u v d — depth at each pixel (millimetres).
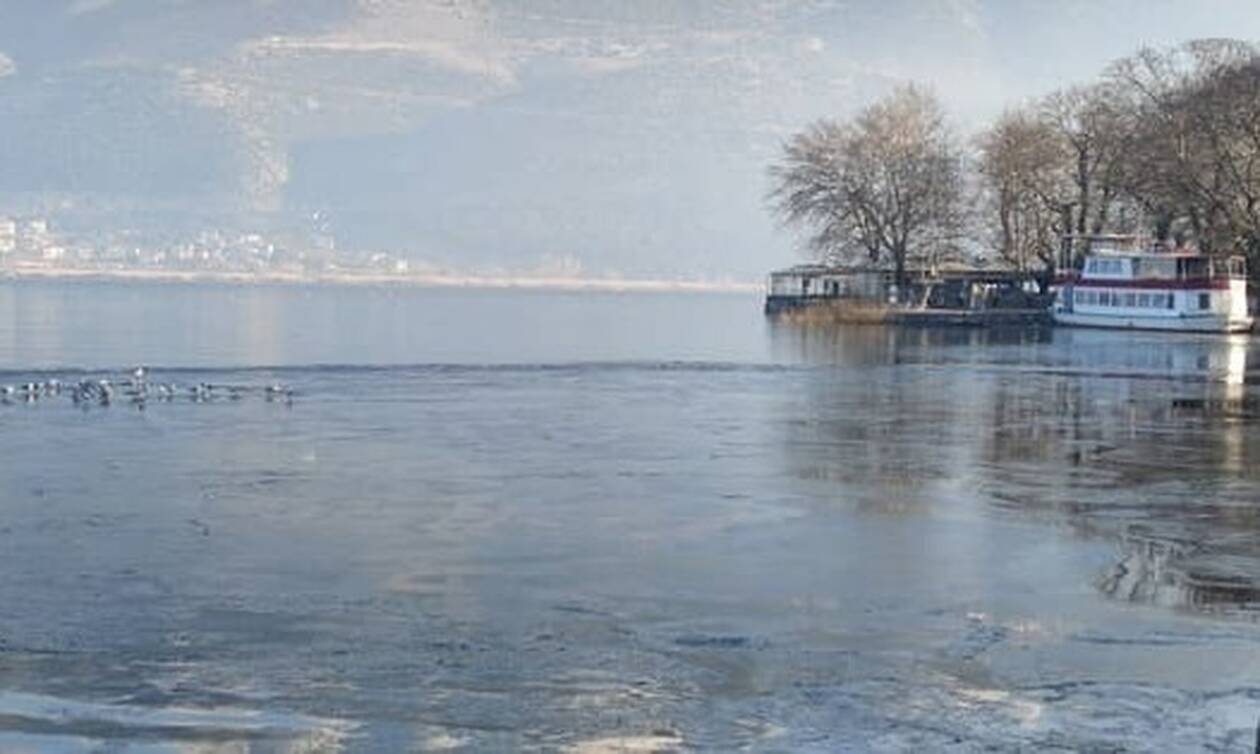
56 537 46281
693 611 37844
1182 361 129500
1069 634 35781
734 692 31328
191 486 56812
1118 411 87312
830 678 32281
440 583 40719
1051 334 171250
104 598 38469
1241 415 85125
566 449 68938
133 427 75750
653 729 29125
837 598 39281
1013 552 45219
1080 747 28203
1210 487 58125
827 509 52719
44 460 63156
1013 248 199625
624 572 42219
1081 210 189125
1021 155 192750
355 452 67250
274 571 41906
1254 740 28531
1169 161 170875
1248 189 168250
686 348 158625
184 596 38781
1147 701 30719
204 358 138625
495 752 28016
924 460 65500
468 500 54250
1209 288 169250
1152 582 41344
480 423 79750
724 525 49500
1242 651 34438
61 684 31422
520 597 39188
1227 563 43844
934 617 37406
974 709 30250
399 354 149000
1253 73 167000
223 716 29672
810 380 110062
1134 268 173500
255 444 69625
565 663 33219
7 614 36719
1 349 150250
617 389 102312
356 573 41781
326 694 30984
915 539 47188
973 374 115250
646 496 55375
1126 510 52781
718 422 81000
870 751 28031
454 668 32812
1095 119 188125
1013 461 65312
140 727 29016
